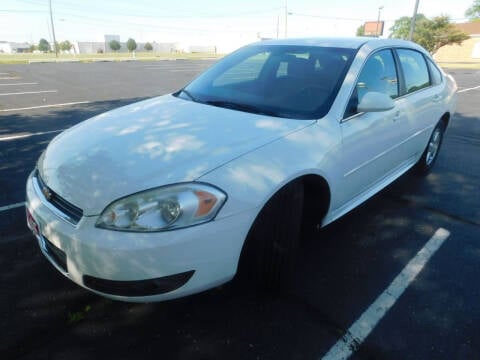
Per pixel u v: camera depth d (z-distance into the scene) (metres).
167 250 1.66
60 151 2.20
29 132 6.06
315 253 2.74
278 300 2.22
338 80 2.65
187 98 2.96
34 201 2.03
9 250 2.68
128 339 1.93
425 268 2.60
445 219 3.33
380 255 2.74
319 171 2.20
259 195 1.85
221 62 3.45
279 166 1.97
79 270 1.78
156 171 1.80
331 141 2.33
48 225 1.85
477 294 2.35
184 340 1.93
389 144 3.06
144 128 2.28
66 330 1.98
